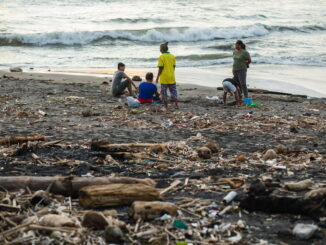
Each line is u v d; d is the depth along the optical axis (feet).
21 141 29.84
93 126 36.99
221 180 22.35
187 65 92.58
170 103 50.88
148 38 126.62
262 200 18.57
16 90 57.31
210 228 16.97
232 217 18.07
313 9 212.02
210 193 20.95
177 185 21.94
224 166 25.91
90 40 119.96
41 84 64.54
